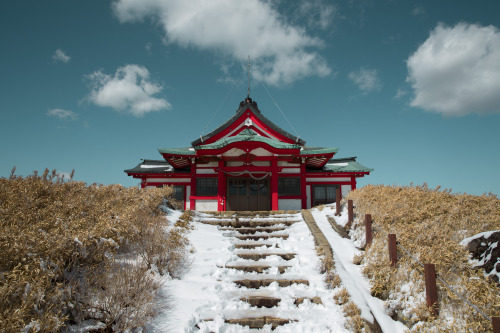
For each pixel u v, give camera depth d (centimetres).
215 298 626
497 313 495
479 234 654
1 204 722
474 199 934
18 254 471
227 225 1155
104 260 586
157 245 709
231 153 1634
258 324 566
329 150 1683
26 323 401
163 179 1909
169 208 1204
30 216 660
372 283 671
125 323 482
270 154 1639
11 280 420
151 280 575
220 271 741
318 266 756
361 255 784
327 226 1051
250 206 1766
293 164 1802
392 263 675
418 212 846
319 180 1942
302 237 977
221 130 1755
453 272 610
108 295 502
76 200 859
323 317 579
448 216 820
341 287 660
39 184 871
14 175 911
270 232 1070
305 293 657
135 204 956
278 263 793
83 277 535
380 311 592
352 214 992
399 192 1055
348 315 571
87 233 589
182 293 630
